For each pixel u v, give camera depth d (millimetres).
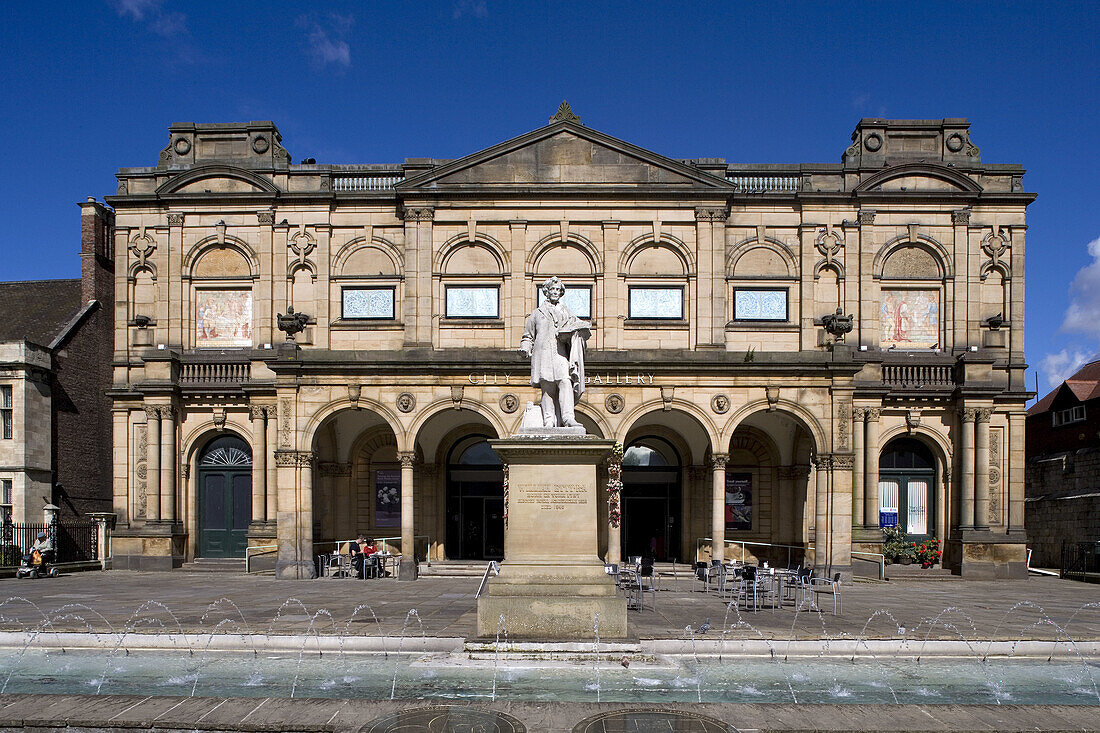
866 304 34438
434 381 29656
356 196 34875
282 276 35062
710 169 35125
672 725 8273
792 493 34594
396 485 35312
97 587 25641
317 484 33938
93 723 8227
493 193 34031
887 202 34781
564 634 12422
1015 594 25297
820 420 29031
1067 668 13008
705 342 33531
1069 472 39812
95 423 39219
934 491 34594
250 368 34656
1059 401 42500
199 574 32062
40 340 38562
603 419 29312
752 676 11922
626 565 23938
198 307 35531
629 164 34375
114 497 34781
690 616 17906
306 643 13828
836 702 10367
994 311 34781
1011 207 34906
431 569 31078
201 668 12289
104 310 40219
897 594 25000
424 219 34219
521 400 29625
